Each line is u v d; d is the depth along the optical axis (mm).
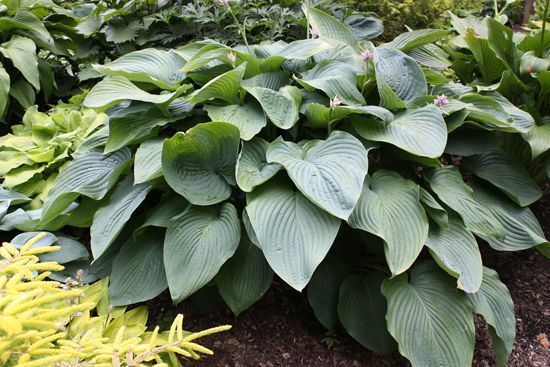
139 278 2100
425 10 4430
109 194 2334
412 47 3059
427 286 2047
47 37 3748
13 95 3633
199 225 2025
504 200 2461
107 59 4039
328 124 2234
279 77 2504
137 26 3971
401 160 2416
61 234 2551
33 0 4027
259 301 2408
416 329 1916
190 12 3793
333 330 2260
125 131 2305
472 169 2541
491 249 2854
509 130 2443
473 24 3434
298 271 1745
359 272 2309
